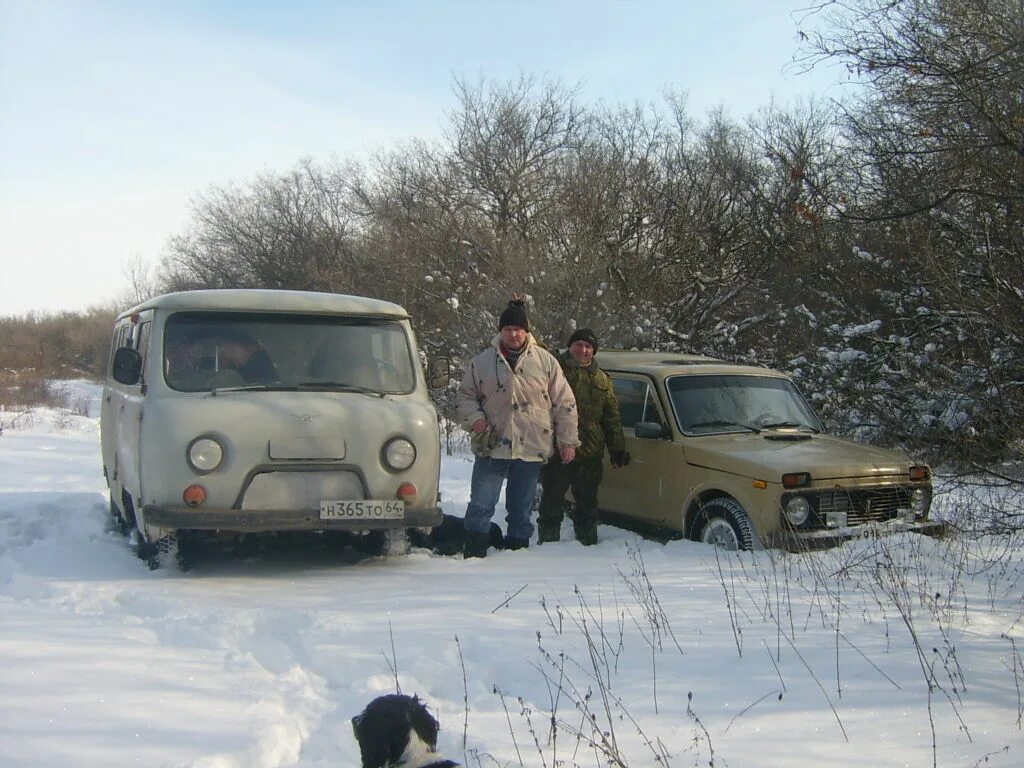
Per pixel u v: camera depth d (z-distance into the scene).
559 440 7.88
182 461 6.64
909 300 14.38
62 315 64.38
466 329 19.88
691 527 8.13
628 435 8.77
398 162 29.62
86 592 6.23
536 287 19.64
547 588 6.43
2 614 5.63
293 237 37.12
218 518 6.59
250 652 5.07
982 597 6.30
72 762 3.58
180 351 7.16
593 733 4.03
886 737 4.04
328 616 5.62
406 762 3.24
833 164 13.20
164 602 5.90
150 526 6.78
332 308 7.57
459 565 7.29
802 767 3.74
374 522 6.89
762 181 24.08
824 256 16.39
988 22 8.48
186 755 3.66
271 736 3.85
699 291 23.20
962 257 10.73
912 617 5.72
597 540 8.33
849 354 14.26
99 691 4.30
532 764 3.75
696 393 8.66
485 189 27.77
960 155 8.65
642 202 25.06
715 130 26.06
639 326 20.19
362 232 33.22
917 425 12.12
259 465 6.73
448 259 24.47
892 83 8.94
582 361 8.23
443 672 4.73
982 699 4.45
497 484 7.84
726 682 4.65
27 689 4.27
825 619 5.64
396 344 7.66
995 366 9.65
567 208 24.48
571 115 28.05
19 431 19.61
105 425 9.55
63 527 8.98
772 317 19.47
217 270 39.00
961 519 8.08
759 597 6.11
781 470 7.39
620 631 5.36
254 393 7.02
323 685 4.65
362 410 7.03
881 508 7.74
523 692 4.59
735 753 3.86
